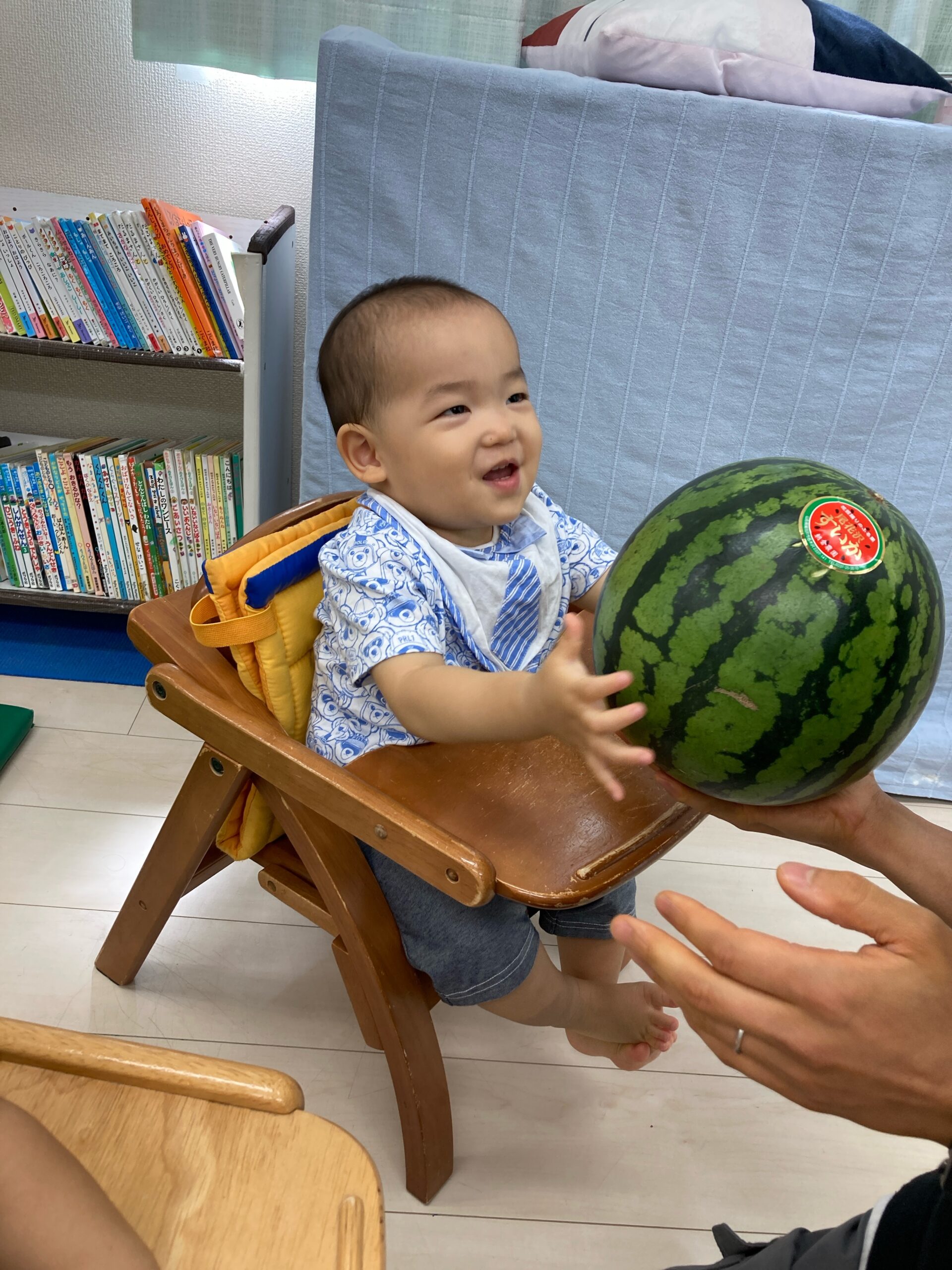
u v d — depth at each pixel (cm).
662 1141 104
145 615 96
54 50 165
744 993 42
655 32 125
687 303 132
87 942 118
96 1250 39
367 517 95
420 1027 90
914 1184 59
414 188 127
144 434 191
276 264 156
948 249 126
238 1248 45
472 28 161
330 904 88
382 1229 46
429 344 87
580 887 73
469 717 72
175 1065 51
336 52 121
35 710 157
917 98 133
